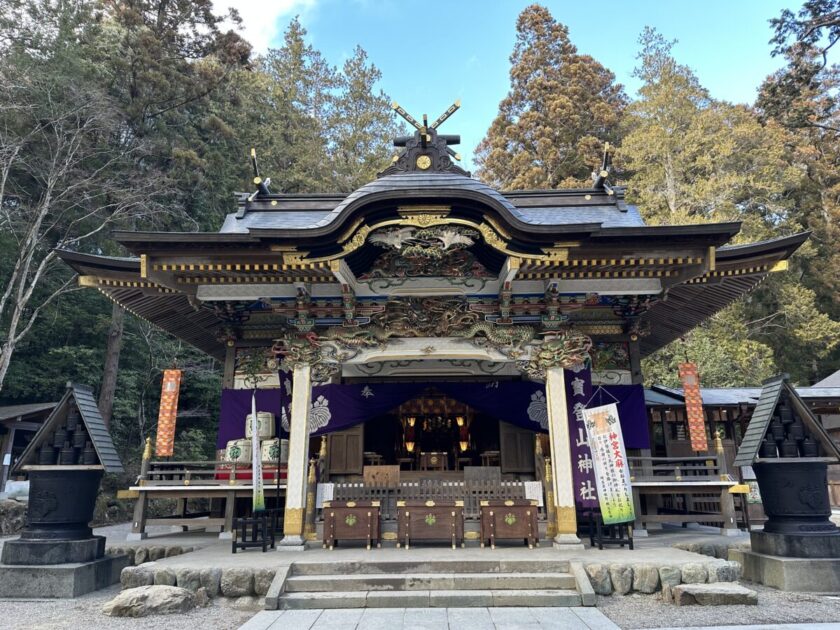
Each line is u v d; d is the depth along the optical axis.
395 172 11.05
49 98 22.19
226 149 32.03
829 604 7.01
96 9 28.69
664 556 8.39
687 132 29.92
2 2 23.25
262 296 10.96
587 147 34.62
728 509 11.34
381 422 16.53
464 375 13.48
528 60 38.31
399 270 11.05
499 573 7.85
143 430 26.50
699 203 29.03
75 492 8.55
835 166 35.84
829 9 21.67
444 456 14.95
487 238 9.59
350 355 10.85
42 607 7.36
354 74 44.03
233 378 12.97
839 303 32.41
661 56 33.12
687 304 13.22
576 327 12.81
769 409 8.47
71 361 23.97
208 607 7.35
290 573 7.80
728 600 7.05
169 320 14.12
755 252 10.65
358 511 9.45
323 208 14.16
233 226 13.30
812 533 7.94
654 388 17.97
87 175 23.67
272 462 12.01
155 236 9.41
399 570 7.96
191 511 21.80
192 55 30.59
